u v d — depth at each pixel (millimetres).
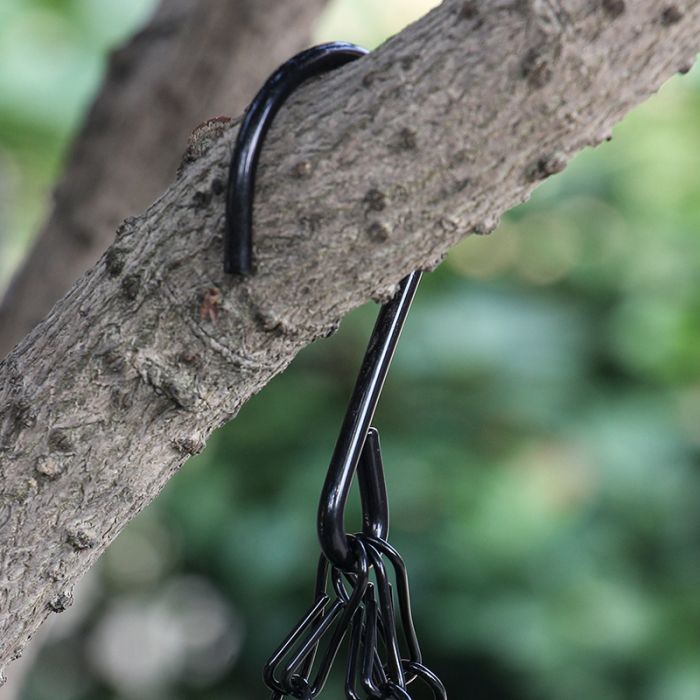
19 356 416
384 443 1088
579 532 1062
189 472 1158
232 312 401
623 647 1034
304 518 1081
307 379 1158
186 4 678
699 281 1127
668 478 1083
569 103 389
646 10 386
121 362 406
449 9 394
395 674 414
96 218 673
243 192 393
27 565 412
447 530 1048
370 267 398
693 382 1116
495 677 1068
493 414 1103
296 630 421
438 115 390
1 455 410
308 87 402
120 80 671
